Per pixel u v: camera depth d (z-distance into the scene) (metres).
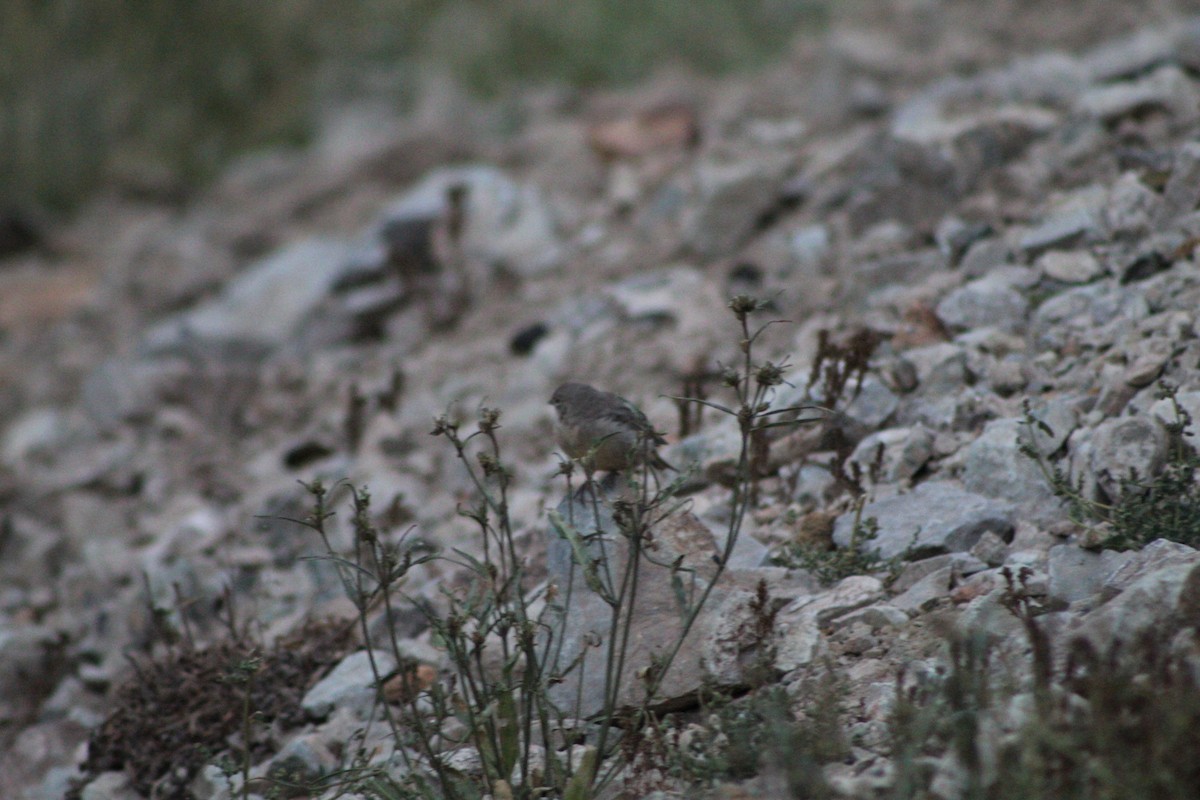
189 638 9.71
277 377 16.45
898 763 5.54
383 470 12.81
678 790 6.37
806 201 15.00
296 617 10.45
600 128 19.23
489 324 15.58
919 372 10.15
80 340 21.19
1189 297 9.70
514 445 12.66
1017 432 8.61
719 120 19.50
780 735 5.82
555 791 6.45
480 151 23.08
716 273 14.53
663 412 11.89
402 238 17.38
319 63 30.95
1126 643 6.07
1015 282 11.16
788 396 10.39
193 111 30.98
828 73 19.77
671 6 28.11
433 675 8.55
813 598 7.64
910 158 13.48
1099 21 19.23
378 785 6.59
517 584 6.52
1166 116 13.22
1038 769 5.22
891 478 9.18
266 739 8.64
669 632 7.30
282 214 23.31
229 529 12.29
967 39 19.97
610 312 14.12
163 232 26.23
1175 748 5.13
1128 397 8.77
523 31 28.89
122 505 14.25
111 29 32.28
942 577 7.50
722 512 9.37
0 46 31.72
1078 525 7.64
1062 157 12.97
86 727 10.05
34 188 29.72
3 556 14.08
